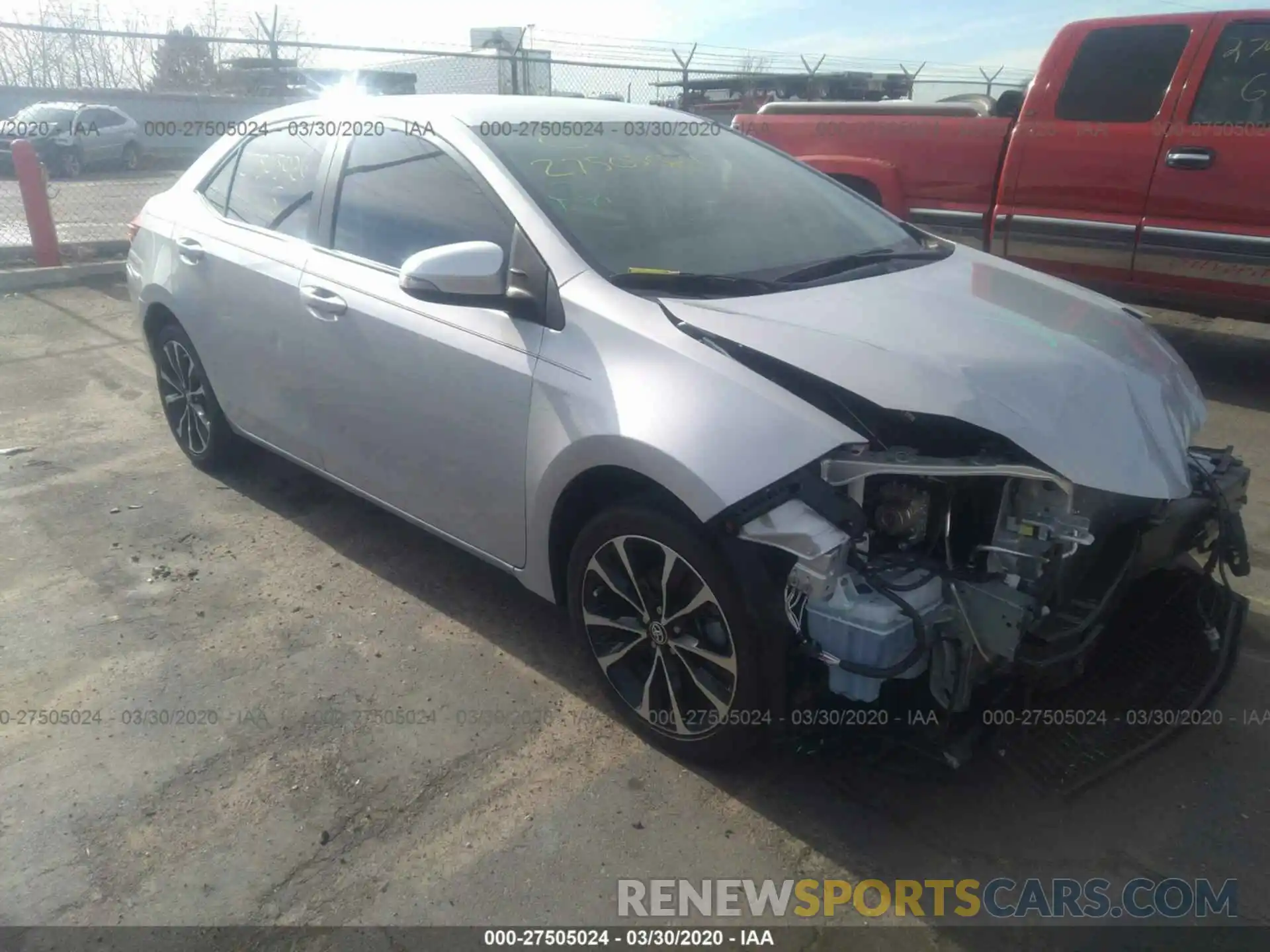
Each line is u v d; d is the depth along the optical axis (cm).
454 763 284
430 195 336
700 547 254
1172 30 573
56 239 935
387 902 238
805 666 261
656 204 331
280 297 377
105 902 237
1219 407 594
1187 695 295
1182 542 291
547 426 284
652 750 290
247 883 243
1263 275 557
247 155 429
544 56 1313
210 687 318
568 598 302
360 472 367
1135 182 591
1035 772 278
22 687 317
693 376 257
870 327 268
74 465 494
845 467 240
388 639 345
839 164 717
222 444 465
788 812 267
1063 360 266
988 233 668
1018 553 243
